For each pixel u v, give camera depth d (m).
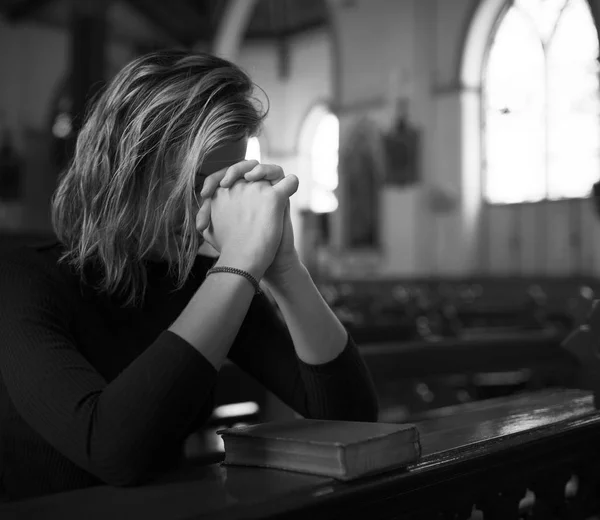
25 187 22.48
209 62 1.31
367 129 18.14
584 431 1.55
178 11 18.28
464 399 5.41
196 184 1.27
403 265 17.38
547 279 14.88
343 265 18.67
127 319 1.35
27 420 1.12
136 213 1.29
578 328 1.81
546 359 4.12
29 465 1.24
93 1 14.70
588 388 1.78
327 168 23.27
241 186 1.21
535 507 1.58
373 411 1.47
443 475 1.18
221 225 1.21
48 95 23.05
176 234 1.34
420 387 5.50
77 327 1.28
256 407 2.92
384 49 17.73
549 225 16.11
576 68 15.70
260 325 1.55
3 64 22.47
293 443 1.08
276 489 1.00
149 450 1.02
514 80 16.62
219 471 1.11
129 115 1.27
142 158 1.25
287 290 1.33
